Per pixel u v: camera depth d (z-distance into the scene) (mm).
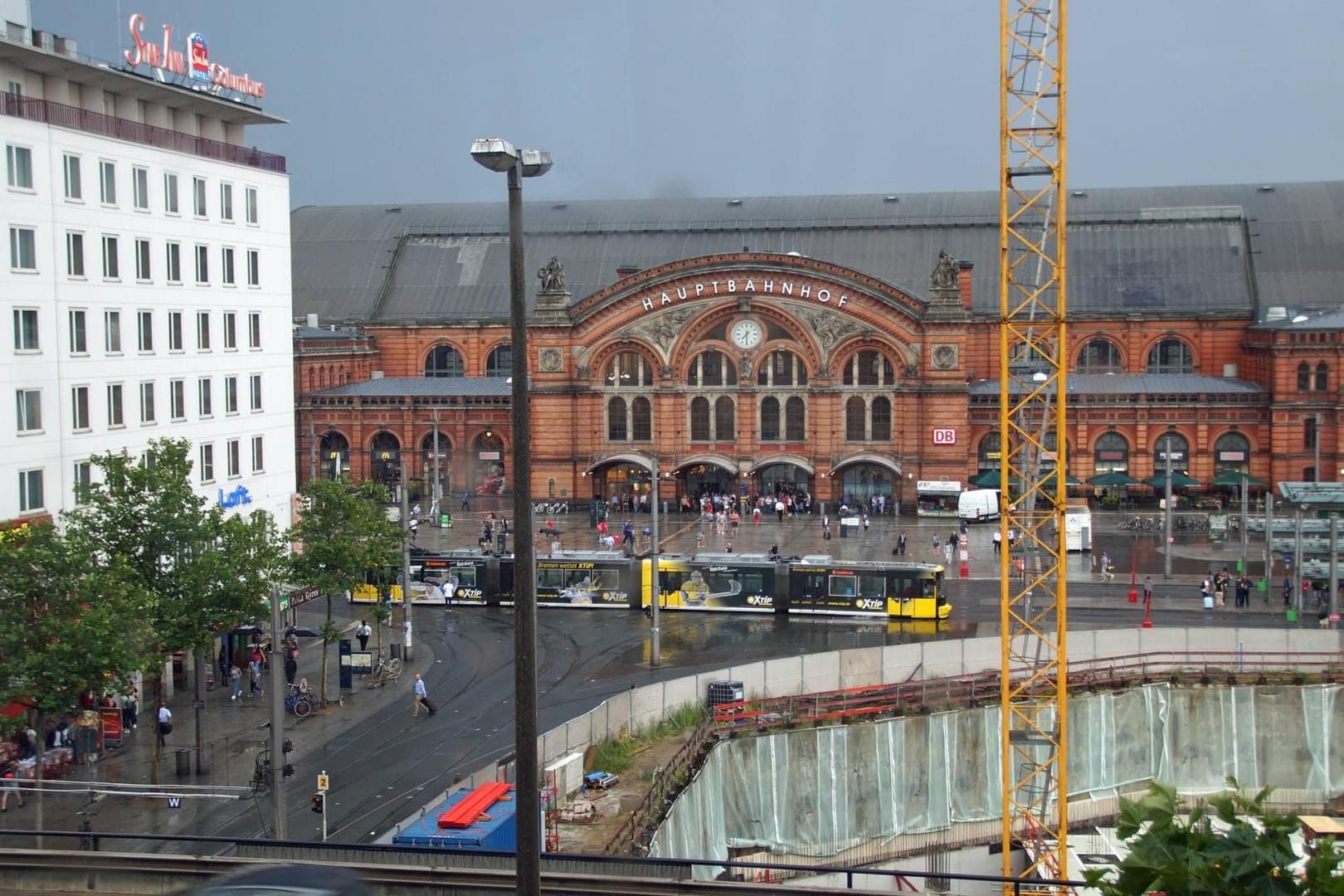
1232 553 108000
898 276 150000
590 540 112812
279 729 46844
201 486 80188
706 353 128750
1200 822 21391
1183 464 128750
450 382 145625
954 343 123875
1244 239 147875
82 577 52125
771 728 63812
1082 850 61094
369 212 171250
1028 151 58438
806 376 127188
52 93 72875
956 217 156375
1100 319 142125
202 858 33250
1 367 64312
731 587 91438
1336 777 72250
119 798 54938
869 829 65250
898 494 126938
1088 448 129375
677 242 158875
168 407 76938
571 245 160750
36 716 51906
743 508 127250
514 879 32469
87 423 70188
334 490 73188
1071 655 73875
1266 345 127000
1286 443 125188
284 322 89688
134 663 50875
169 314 77000
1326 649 74375
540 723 64312
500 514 128000
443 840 41562
